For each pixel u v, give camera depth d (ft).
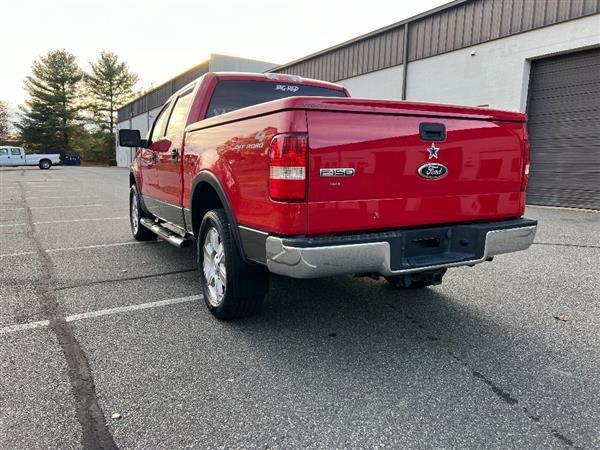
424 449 6.34
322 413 7.22
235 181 9.47
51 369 8.59
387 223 8.79
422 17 44.78
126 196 44.24
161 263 16.83
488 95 39.29
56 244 20.26
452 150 9.38
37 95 172.86
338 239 8.11
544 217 29.53
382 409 7.34
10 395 7.66
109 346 9.64
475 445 6.43
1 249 19.15
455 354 9.37
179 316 11.44
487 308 12.12
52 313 11.57
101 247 19.65
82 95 182.80
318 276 8.06
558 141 35.65
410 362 9.00
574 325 10.92
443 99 43.68
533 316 11.52
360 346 9.73
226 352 9.39
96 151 180.96
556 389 7.97
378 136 8.49
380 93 51.29
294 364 8.88
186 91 14.92
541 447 6.39
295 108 7.77
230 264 10.14
